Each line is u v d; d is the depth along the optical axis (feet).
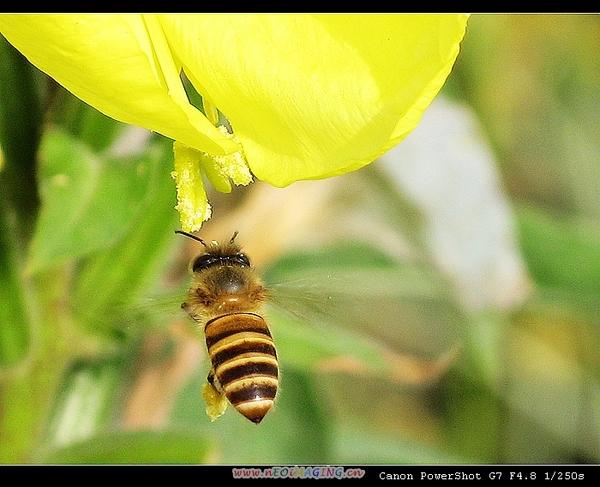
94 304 0.34
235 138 0.28
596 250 0.45
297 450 0.43
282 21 0.28
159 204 0.34
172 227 0.34
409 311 0.47
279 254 0.43
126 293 0.34
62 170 0.31
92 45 0.26
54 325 0.35
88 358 0.36
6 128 0.32
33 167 0.32
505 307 0.45
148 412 0.40
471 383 0.48
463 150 0.43
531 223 0.45
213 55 0.28
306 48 0.28
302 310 0.35
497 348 0.47
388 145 0.27
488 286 0.44
